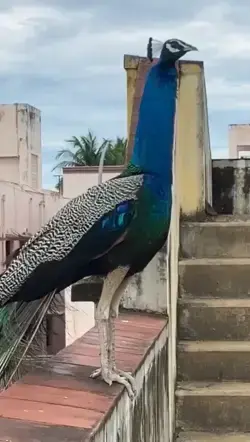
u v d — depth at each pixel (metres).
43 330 2.40
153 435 2.53
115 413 1.86
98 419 1.67
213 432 3.11
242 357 3.30
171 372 3.08
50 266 1.96
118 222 1.97
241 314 3.48
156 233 2.05
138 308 3.12
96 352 2.38
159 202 2.06
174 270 3.38
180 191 4.04
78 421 1.64
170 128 2.16
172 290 3.24
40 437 1.51
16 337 2.20
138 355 2.34
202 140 4.09
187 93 4.05
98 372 2.06
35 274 1.96
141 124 2.17
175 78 2.20
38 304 2.26
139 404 2.23
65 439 1.50
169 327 3.06
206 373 3.32
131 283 3.13
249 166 5.53
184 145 4.09
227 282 3.67
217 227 3.92
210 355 3.31
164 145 2.13
